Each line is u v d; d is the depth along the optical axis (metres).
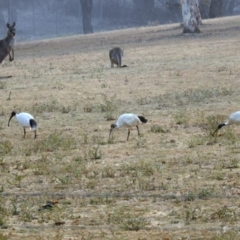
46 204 33.12
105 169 39.19
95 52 118.62
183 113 57.88
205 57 97.88
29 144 48.78
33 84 80.38
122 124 47.16
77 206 32.62
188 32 140.25
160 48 115.31
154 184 35.97
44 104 66.19
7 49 91.81
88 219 30.39
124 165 40.38
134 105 64.38
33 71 94.75
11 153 46.00
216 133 47.62
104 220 30.14
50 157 44.19
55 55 119.62
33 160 43.59
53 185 37.03
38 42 154.62
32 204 33.22
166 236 27.52
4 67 102.94
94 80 81.00
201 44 116.62
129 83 78.00
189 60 95.56
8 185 37.56
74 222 30.02
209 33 137.25
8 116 61.72
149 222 29.58
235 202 32.09
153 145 46.19
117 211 31.14
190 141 46.19
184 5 140.50
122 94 71.38
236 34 130.38
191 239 27.00
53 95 72.31
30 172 40.50
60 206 32.53
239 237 26.95
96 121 57.25
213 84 74.56
